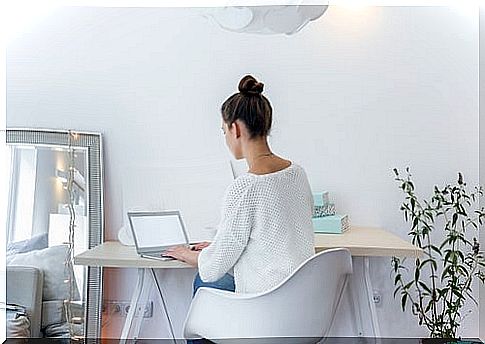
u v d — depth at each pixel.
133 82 3.40
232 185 2.39
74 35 3.41
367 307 3.17
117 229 3.39
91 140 3.38
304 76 3.37
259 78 3.38
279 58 3.37
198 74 3.39
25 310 3.25
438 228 3.37
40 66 3.42
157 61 3.40
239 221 2.36
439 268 3.37
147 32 3.40
